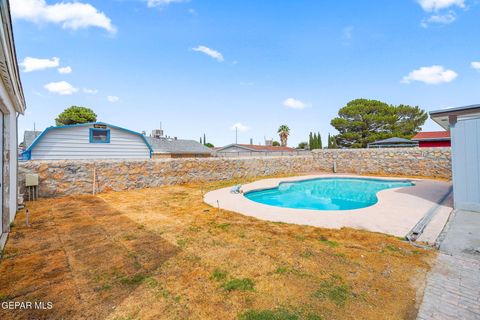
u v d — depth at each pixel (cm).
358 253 427
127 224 609
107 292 305
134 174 1206
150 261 396
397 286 319
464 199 730
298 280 335
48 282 329
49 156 1370
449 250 435
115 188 1141
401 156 1805
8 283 325
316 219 657
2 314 262
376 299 290
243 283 327
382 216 680
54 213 723
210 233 540
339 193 1417
